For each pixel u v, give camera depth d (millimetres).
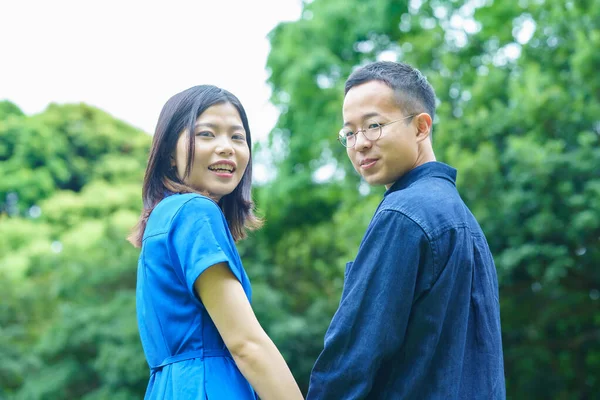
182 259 1864
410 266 1827
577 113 8523
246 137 2146
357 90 2053
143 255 1973
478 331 1892
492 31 10992
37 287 14297
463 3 12547
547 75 9055
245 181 2227
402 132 2016
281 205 13766
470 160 8461
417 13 13141
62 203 19031
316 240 12945
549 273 8078
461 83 10164
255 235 13414
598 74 8492
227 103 2066
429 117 2041
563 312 9289
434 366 1832
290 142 13617
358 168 2072
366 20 13422
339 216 10984
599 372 9766
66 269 13344
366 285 1839
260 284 11914
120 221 16938
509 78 9648
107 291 12828
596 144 8617
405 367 1830
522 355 9680
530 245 8195
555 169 8125
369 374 1785
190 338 1875
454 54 10938
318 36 13969
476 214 8391
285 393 1802
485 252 1991
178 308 1887
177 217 1909
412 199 1895
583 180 8188
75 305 12328
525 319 9555
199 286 1846
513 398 9805
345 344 1817
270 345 1829
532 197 8195
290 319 11234
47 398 11281
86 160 22781
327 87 13453
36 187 20953
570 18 9148
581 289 9156
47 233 18484
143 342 1986
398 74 2037
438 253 1845
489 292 1941
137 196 19422
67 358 11602
